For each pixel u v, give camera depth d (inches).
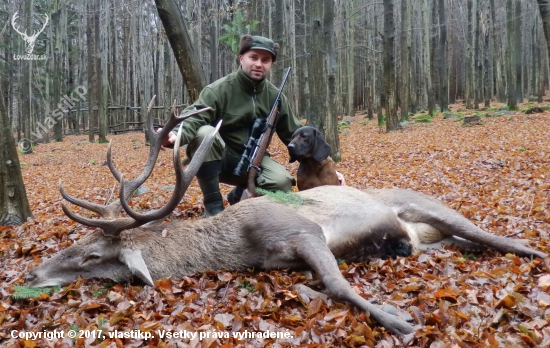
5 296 160.9
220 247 173.3
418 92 1711.4
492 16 1451.8
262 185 234.1
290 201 183.5
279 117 248.7
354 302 140.2
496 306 138.7
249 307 145.9
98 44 1198.9
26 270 192.4
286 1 1243.2
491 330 125.7
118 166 714.8
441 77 1290.6
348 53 1488.7
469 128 854.5
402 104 1112.2
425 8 1391.5
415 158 565.3
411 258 186.5
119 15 1702.8
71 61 1517.0
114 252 171.2
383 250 191.0
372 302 147.6
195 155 176.2
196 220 183.0
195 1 1150.3
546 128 750.5
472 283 157.9
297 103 1353.3
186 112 213.3
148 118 184.1
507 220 240.5
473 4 1498.5
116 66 1599.4
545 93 1790.1
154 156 185.2
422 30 1643.7
